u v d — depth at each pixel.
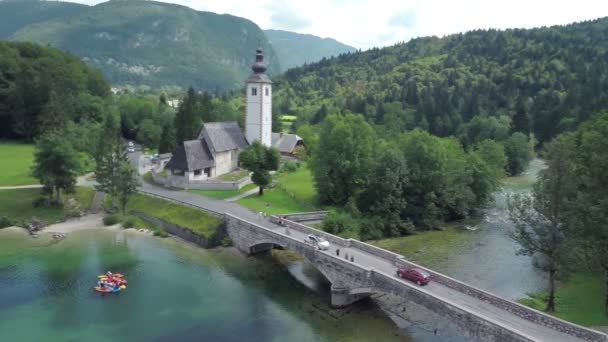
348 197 87.50
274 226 70.75
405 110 183.62
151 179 103.56
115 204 88.00
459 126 163.12
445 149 91.12
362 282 50.44
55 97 135.12
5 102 142.75
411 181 86.56
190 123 127.75
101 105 158.00
